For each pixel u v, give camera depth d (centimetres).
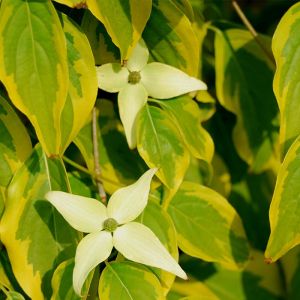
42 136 50
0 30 51
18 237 55
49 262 55
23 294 58
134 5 51
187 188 60
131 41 51
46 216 55
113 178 59
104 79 56
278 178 53
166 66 56
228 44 64
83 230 53
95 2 51
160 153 55
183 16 55
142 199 53
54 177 55
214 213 60
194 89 56
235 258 59
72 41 53
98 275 56
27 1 51
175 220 59
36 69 51
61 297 53
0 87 58
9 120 55
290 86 54
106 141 59
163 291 55
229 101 64
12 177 55
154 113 56
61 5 56
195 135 58
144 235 53
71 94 53
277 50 54
